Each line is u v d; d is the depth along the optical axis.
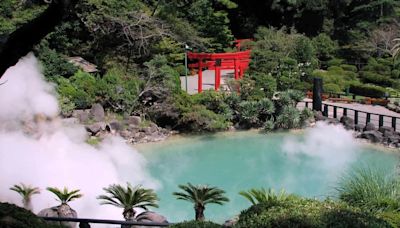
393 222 6.13
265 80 20.09
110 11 21.62
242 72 24.38
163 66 19.31
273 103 19.19
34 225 4.39
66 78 19.86
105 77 19.03
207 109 19.00
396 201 7.88
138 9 23.34
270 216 4.87
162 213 11.44
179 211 11.57
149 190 9.42
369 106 21.91
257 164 15.11
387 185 8.51
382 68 27.30
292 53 26.73
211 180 13.76
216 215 11.29
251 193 9.02
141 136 17.41
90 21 21.42
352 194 8.40
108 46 22.61
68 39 22.91
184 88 23.72
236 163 15.20
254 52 24.55
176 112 18.14
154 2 25.98
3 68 3.98
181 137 17.98
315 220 4.71
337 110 21.16
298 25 34.16
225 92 19.95
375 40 29.83
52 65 19.45
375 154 15.80
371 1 32.28
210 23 28.89
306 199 5.66
